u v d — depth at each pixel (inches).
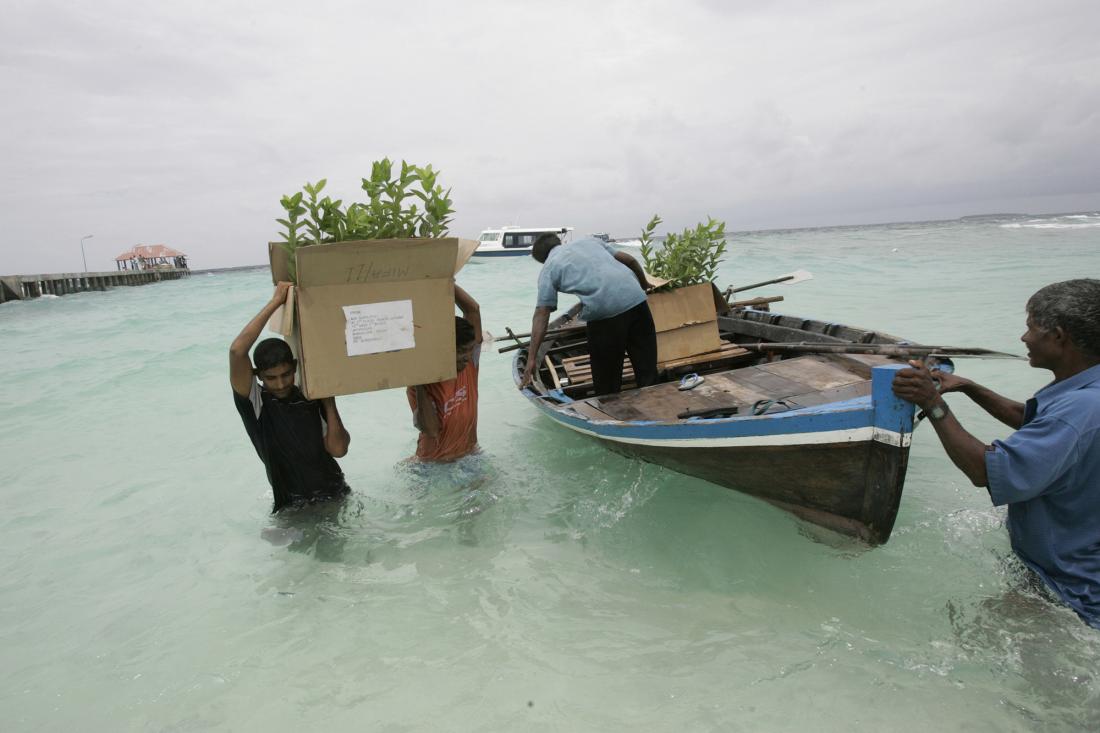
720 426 138.8
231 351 126.6
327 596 136.5
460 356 156.3
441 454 171.2
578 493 177.5
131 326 613.9
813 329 247.3
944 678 102.3
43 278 1307.8
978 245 1123.9
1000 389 250.7
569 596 132.4
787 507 145.2
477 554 149.6
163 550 161.2
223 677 113.9
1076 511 103.3
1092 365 102.1
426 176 131.6
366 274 123.6
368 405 281.1
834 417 122.2
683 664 110.6
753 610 124.0
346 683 111.0
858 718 96.3
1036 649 103.4
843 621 118.3
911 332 374.3
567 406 180.9
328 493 158.1
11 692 112.4
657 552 146.0
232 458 227.0
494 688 107.8
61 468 223.1
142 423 274.8
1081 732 90.7
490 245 1323.8
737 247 1448.1
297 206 121.5
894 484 119.1
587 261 197.9
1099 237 1236.5
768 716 98.0
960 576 125.5
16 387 353.1
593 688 106.4
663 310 226.5
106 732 102.3
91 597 141.8
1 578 151.4
